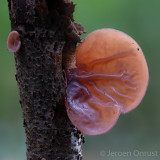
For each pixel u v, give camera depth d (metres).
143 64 0.44
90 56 0.44
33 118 0.43
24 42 0.42
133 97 0.44
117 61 0.44
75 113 0.42
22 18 0.42
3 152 1.09
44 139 0.43
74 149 0.43
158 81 1.23
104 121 0.43
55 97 0.42
